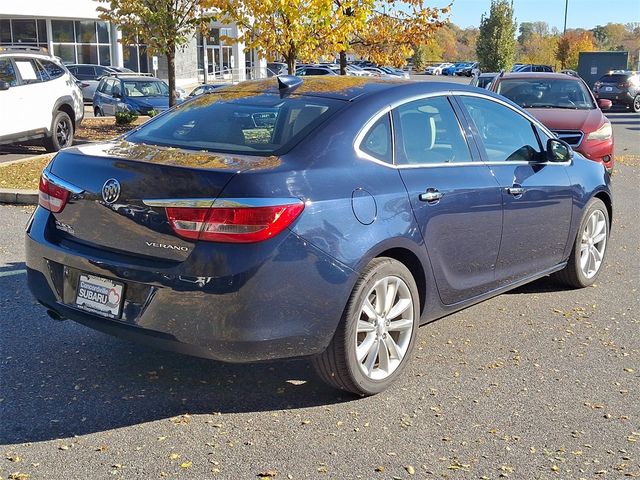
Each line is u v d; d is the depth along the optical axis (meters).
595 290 6.57
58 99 14.11
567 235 6.09
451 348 5.14
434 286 4.70
